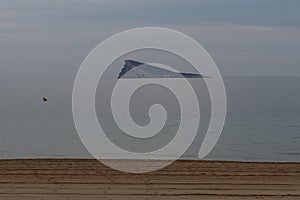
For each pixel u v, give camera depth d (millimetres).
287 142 24516
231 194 11148
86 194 11078
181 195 11047
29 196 10844
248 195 11070
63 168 14070
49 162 15086
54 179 12609
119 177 12938
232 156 20094
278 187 11844
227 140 24828
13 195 10922
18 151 21078
